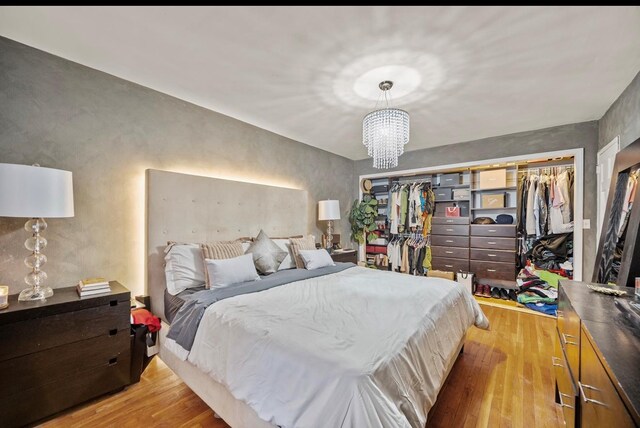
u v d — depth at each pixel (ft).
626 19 4.99
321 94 8.21
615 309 4.25
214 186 9.21
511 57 6.25
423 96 8.25
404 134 7.92
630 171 6.16
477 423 5.16
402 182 16.53
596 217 9.89
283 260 9.48
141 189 7.89
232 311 5.27
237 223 9.89
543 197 12.23
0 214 4.83
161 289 7.74
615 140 8.30
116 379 6.01
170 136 8.48
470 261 13.30
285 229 11.79
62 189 5.50
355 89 7.86
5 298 5.01
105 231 7.24
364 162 16.81
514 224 12.57
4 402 4.76
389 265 16.12
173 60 6.56
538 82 7.35
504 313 11.19
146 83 7.70
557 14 4.91
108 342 5.90
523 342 8.55
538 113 9.48
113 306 5.98
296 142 13.04
